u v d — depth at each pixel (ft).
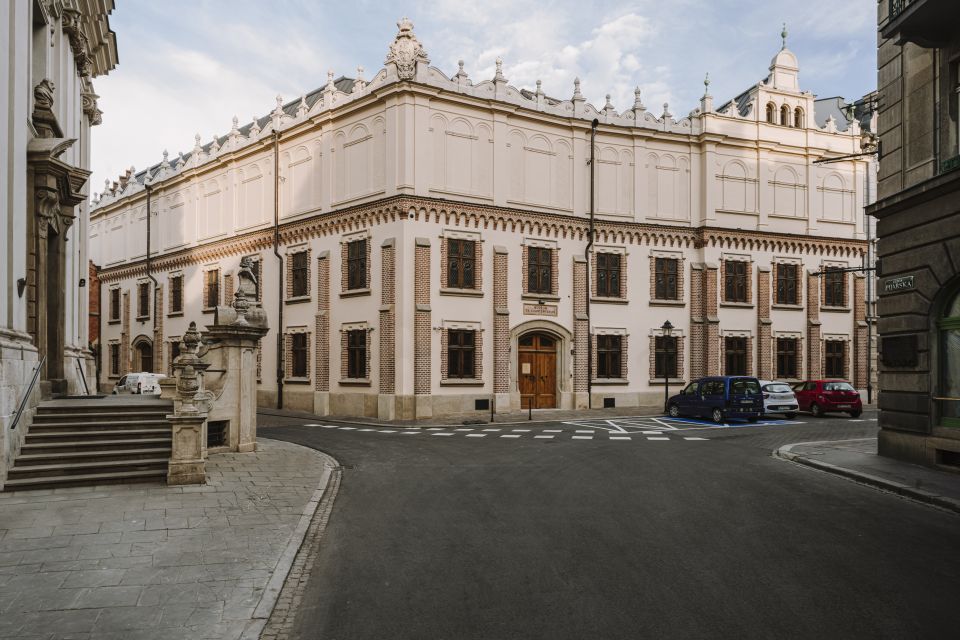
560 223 95.61
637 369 100.37
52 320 52.90
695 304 104.37
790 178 111.34
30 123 44.65
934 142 42.68
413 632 17.90
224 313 50.52
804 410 92.12
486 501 34.12
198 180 122.72
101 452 38.58
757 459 48.88
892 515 31.09
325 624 18.54
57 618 18.43
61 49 54.90
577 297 96.22
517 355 92.73
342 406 90.63
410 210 85.25
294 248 100.94
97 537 26.32
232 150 112.06
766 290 107.76
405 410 82.99
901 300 45.65
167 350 130.52
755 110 108.88
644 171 102.47
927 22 40.29
